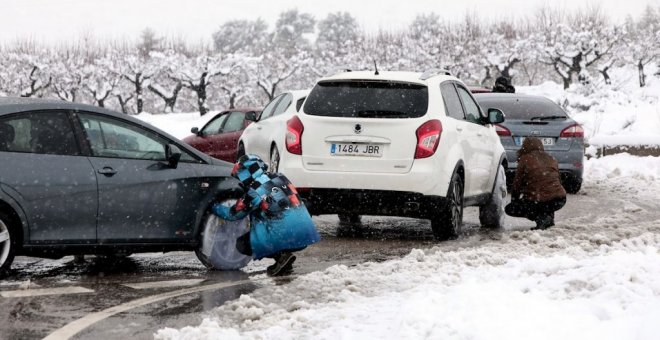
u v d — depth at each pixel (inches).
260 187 405.4
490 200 603.8
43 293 355.6
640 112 1438.2
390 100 510.9
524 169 561.6
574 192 818.2
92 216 393.4
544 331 253.9
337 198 505.0
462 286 312.2
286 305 331.3
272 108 753.6
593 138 1088.2
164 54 2610.7
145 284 381.7
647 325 237.8
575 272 340.8
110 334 289.6
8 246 375.9
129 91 2982.3
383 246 503.8
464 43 2965.1
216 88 3036.4
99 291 363.3
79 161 392.2
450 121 521.0
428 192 500.1
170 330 283.7
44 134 387.2
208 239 423.8
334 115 510.3
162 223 413.1
